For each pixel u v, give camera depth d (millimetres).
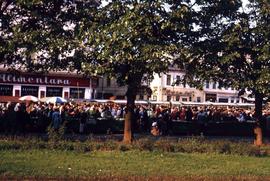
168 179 13375
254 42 24469
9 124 28469
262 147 22172
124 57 19844
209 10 22016
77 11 20797
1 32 21438
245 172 15359
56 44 20344
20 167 13844
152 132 33781
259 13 24172
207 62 22828
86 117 31703
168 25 19531
